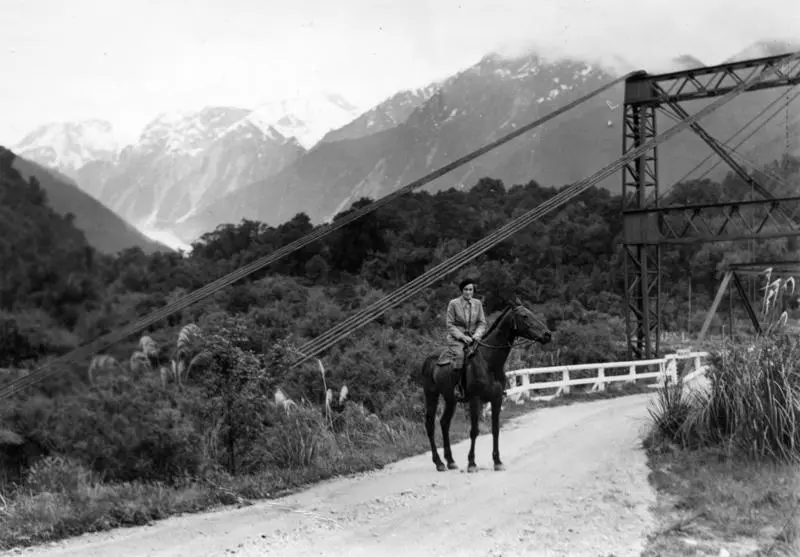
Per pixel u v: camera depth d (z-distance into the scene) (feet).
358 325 63.87
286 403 44.47
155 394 37.58
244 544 25.54
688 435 42.04
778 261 84.28
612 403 77.61
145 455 35.29
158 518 29.86
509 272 246.47
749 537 26.21
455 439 52.90
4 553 24.72
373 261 302.25
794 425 36.40
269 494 34.73
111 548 25.23
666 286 230.07
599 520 28.43
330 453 43.37
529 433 54.95
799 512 28.19
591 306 244.01
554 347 101.19
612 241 329.31
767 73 95.14
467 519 28.71
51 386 32.17
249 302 137.28
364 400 60.03
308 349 59.57
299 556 24.13
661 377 90.99
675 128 96.94
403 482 36.78
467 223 355.15
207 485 35.01
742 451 37.88
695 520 28.25
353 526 28.07
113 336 20.10
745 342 43.80
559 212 383.65
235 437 40.06
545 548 24.84
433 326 120.16
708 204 96.37
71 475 32.53
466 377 39.09
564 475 37.09
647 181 113.39
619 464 39.47
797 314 44.27
